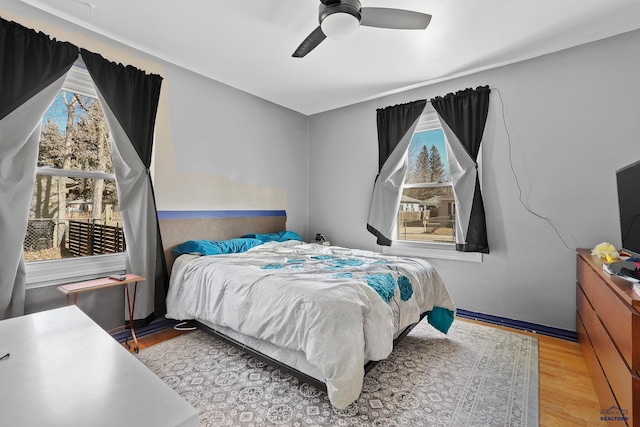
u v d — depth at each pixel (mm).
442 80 3328
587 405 1692
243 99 3648
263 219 3891
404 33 2449
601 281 1669
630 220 1590
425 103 3430
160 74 2873
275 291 1884
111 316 2543
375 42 2586
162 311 2734
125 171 2566
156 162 2842
